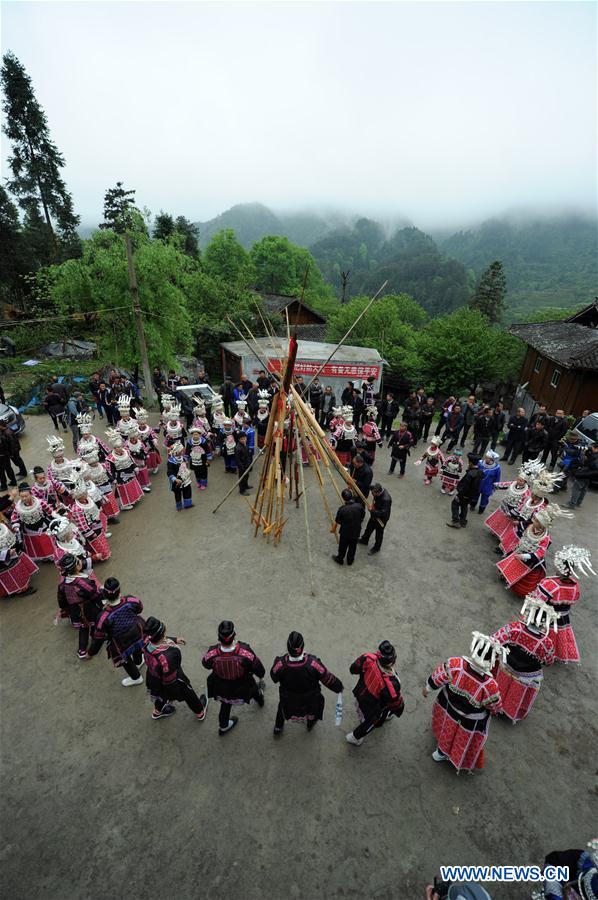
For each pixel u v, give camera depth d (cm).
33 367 2117
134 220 1791
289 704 471
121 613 531
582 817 443
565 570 570
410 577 786
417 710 547
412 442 1160
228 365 2258
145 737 511
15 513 751
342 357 1834
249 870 398
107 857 408
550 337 2136
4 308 3112
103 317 1814
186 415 1393
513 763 491
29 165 3328
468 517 995
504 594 750
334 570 800
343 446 1158
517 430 1255
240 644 472
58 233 3641
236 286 3641
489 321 6397
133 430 1048
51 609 699
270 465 826
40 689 570
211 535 896
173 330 1909
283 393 803
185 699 500
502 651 423
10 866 403
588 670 615
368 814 440
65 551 599
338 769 480
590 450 1026
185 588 746
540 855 412
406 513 1005
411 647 637
